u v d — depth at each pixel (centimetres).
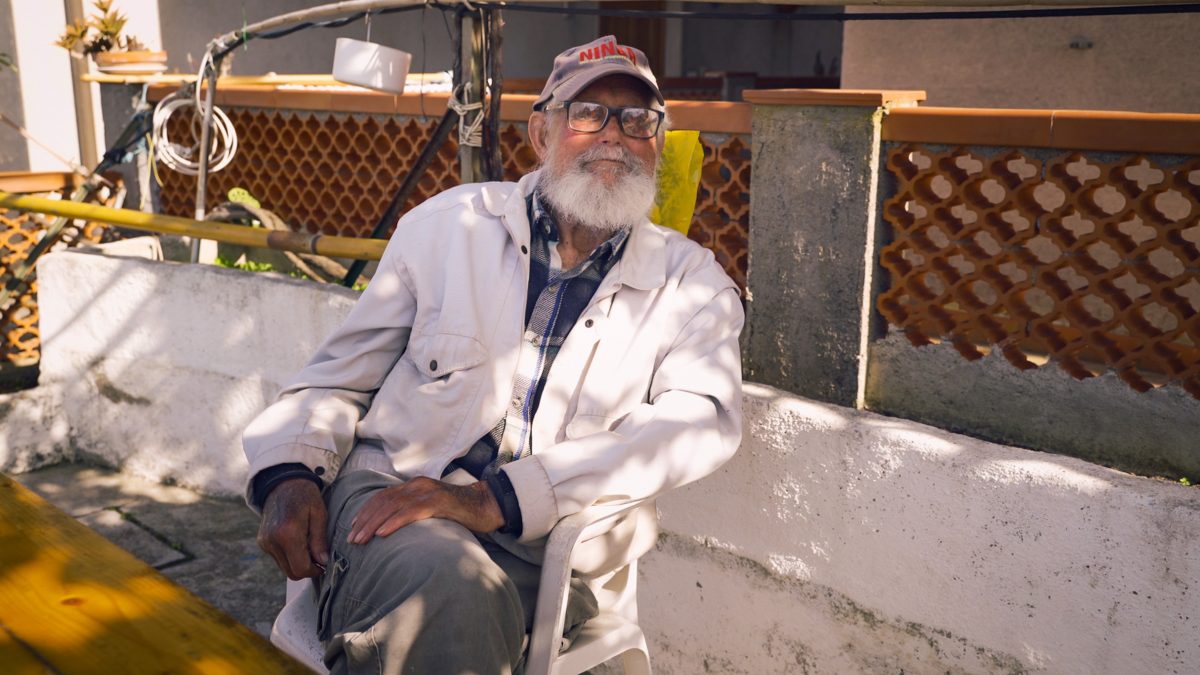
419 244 242
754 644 295
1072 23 512
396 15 964
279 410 238
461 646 182
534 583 225
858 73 584
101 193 555
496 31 344
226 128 471
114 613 161
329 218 487
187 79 526
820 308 302
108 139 562
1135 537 222
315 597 236
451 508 206
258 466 228
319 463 232
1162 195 483
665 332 238
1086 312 266
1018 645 243
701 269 244
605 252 241
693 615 308
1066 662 236
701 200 335
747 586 293
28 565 176
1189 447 250
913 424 265
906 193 286
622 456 218
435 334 237
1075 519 230
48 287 498
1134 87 501
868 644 270
